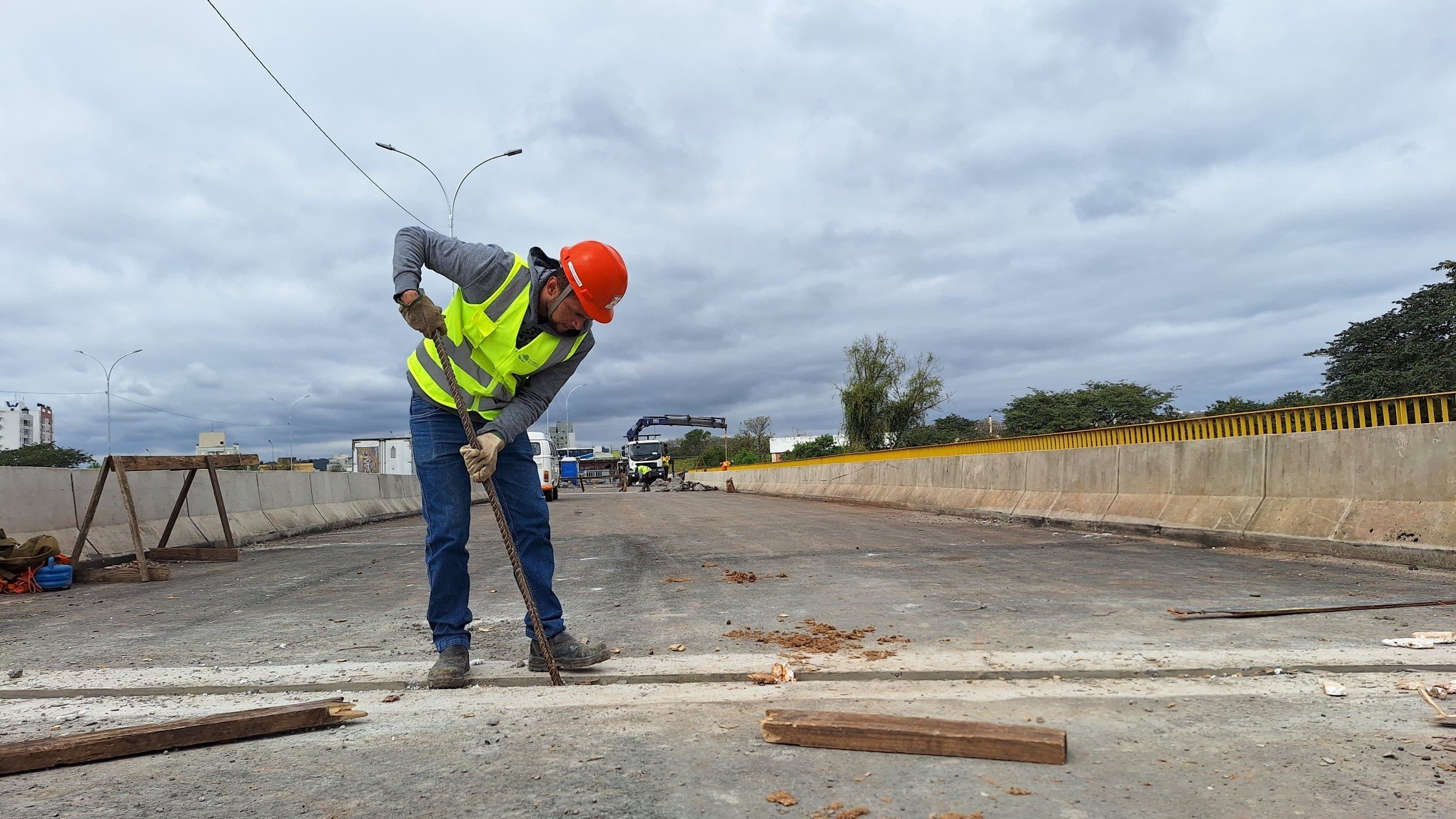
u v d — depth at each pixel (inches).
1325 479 287.3
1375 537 259.9
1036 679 127.6
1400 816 75.6
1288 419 307.3
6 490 301.1
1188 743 97.0
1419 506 252.8
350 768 92.2
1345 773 86.4
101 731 101.0
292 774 90.7
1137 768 88.8
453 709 116.6
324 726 108.3
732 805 80.0
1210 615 171.9
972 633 161.5
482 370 133.6
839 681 129.3
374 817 78.4
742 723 106.4
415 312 121.9
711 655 146.8
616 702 118.3
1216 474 336.5
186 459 334.3
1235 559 272.1
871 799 81.0
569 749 97.5
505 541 130.5
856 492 828.6
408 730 106.8
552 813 78.7
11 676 140.9
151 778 89.7
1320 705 111.3
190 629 186.9
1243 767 88.8
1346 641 147.1
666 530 461.7
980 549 317.7
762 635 164.6
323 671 140.4
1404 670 127.6
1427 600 185.3
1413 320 1222.9
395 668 141.5
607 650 141.2
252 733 103.7
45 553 271.0
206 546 399.5
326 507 591.2
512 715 112.7
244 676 137.9
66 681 137.2
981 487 549.6
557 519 616.1
